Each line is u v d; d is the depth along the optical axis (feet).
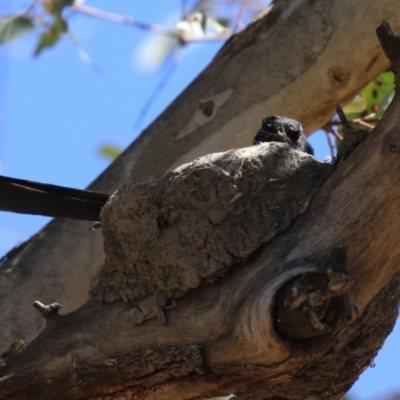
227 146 38.96
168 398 27.27
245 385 26.94
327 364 29.43
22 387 27.68
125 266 29.25
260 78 39.19
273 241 27.71
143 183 30.71
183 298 27.81
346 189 27.17
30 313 37.37
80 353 27.63
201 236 28.58
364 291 26.78
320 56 38.63
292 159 30.12
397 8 37.55
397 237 26.53
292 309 24.52
